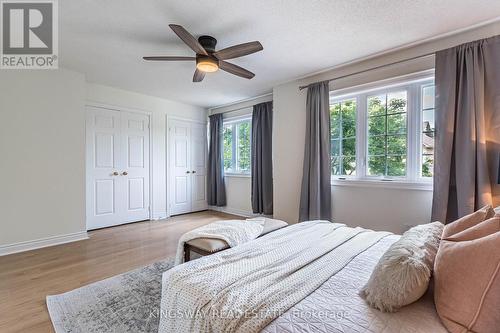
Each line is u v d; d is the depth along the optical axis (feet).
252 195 15.16
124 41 8.43
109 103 13.41
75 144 11.13
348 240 5.61
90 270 7.96
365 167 10.19
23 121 9.82
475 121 7.25
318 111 10.87
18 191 9.71
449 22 7.29
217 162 17.24
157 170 15.53
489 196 7.04
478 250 2.79
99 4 6.48
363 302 3.21
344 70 10.50
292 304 3.15
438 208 7.85
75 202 11.12
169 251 9.74
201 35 7.92
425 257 3.32
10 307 5.93
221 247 6.30
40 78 10.21
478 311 2.58
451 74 7.72
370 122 10.10
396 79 9.17
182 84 12.90
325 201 10.71
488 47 7.22
